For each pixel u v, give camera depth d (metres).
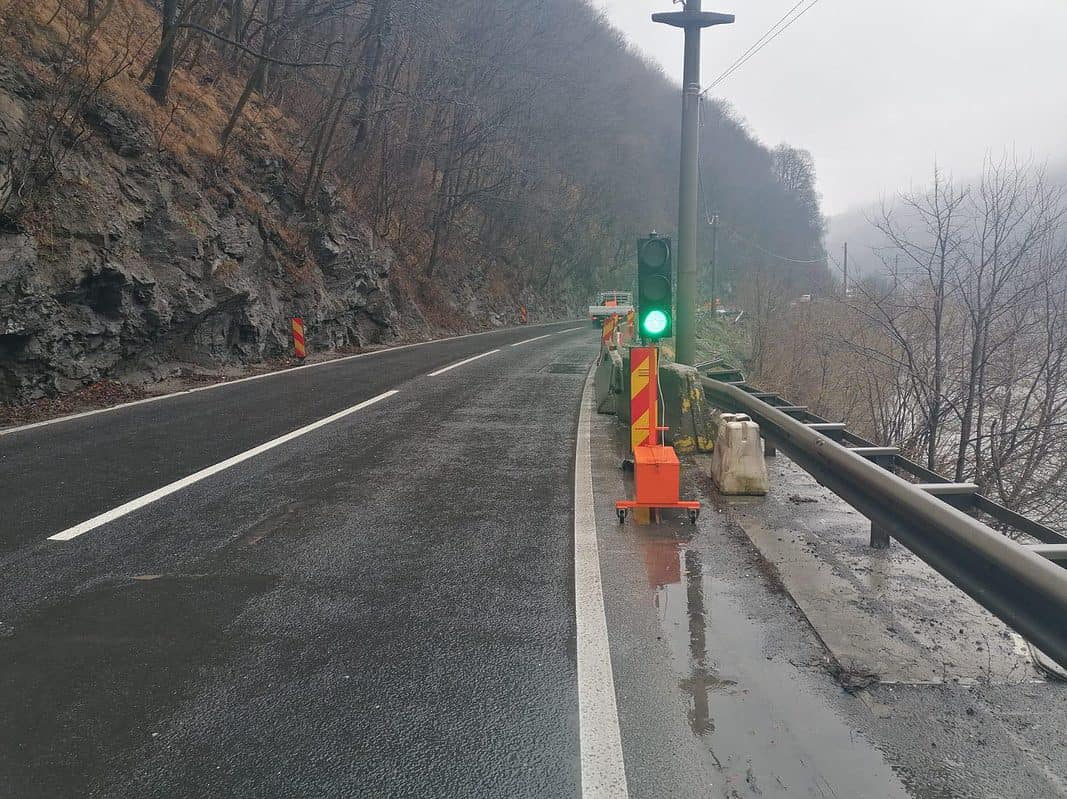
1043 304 11.91
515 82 37.12
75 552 4.95
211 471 7.21
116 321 12.37
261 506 6.06
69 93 12.20
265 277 17.77
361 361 18.39
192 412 10.56
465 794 2.58
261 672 3.42
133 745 2.87
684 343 11.69
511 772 2.70
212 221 15.37
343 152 26.56
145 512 5.84
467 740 2.90
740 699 3.18
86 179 12.13
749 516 5.91
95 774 2.69
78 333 11.59
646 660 3.53
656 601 4.23
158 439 8.67
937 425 13.09
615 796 2.56
